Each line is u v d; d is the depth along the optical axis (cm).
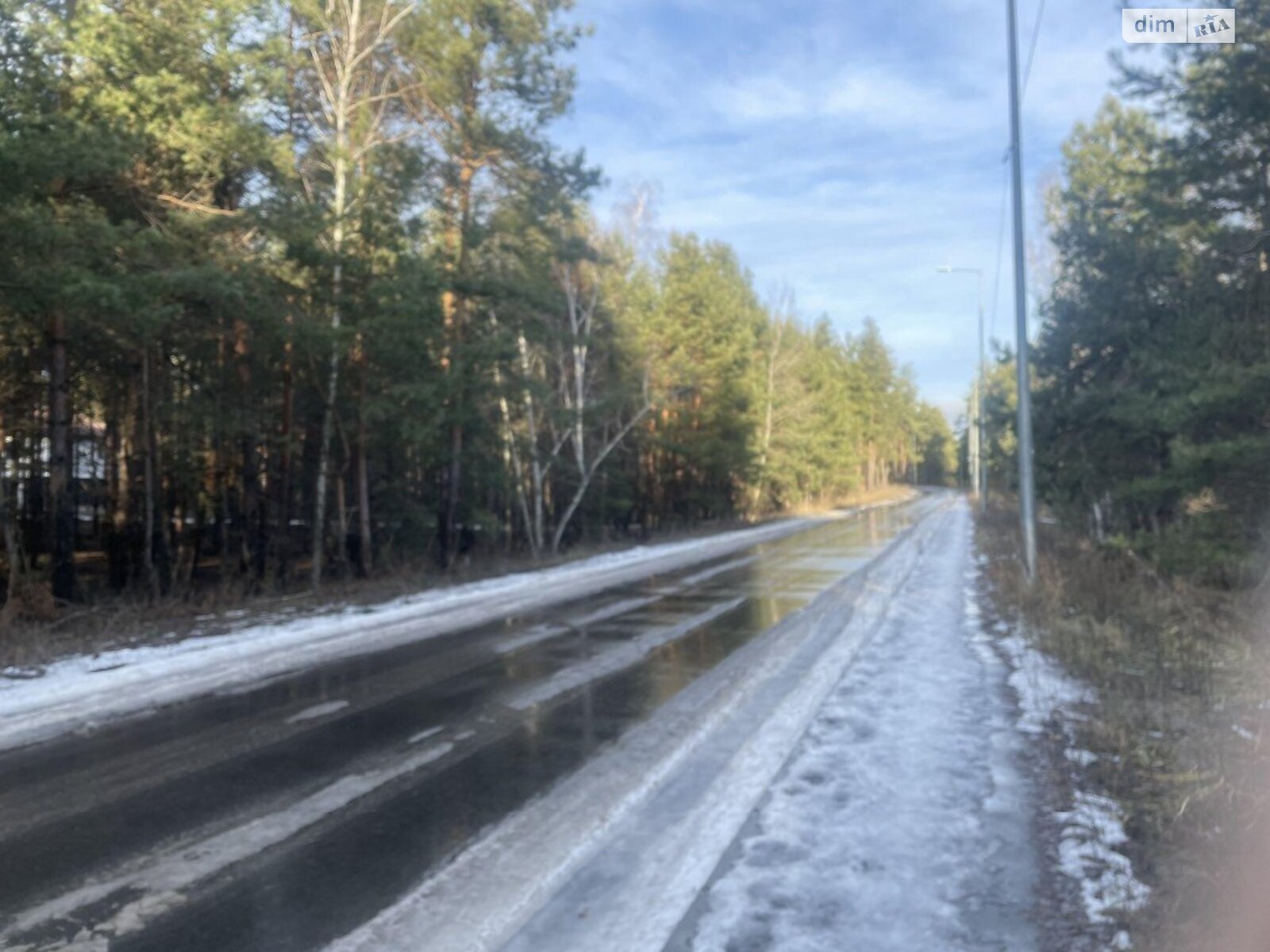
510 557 2411
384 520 2289
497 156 2033
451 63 1877
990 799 523
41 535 2159
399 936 392
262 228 1432
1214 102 1120
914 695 784
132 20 1330
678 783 588
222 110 1337
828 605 1451
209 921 408
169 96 1282
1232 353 1073
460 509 2320
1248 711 608
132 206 1340
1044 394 1628
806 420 5350
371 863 470
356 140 1741
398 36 1866
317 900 429
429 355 1805
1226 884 382
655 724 741
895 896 408
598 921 400
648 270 3741
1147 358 1238
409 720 761
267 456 2067
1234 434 1056
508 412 2455
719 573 2041
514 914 411
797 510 5847
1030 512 1417
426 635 1202
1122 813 486
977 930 376
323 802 562
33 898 433
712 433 3956
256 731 729
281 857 479
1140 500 1280
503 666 992
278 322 1420
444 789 586
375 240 1608
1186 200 1245
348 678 932
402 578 1844
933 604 1394
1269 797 448
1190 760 525
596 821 523
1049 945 362
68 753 669
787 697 806
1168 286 1335
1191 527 1144
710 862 451
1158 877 414
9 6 1132
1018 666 893
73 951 382
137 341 1447
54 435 1359
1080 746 611
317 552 1719
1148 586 1238
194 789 589
